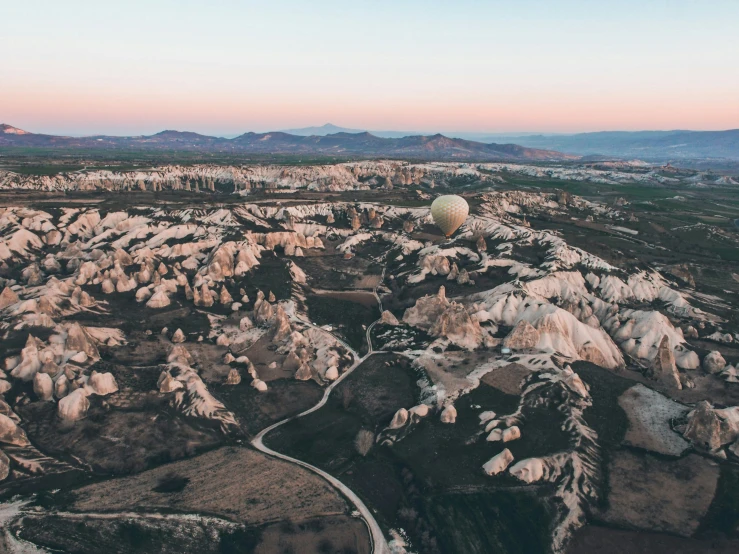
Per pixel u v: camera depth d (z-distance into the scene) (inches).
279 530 1936.5
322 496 2130.9
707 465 2241.6
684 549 1836.9
